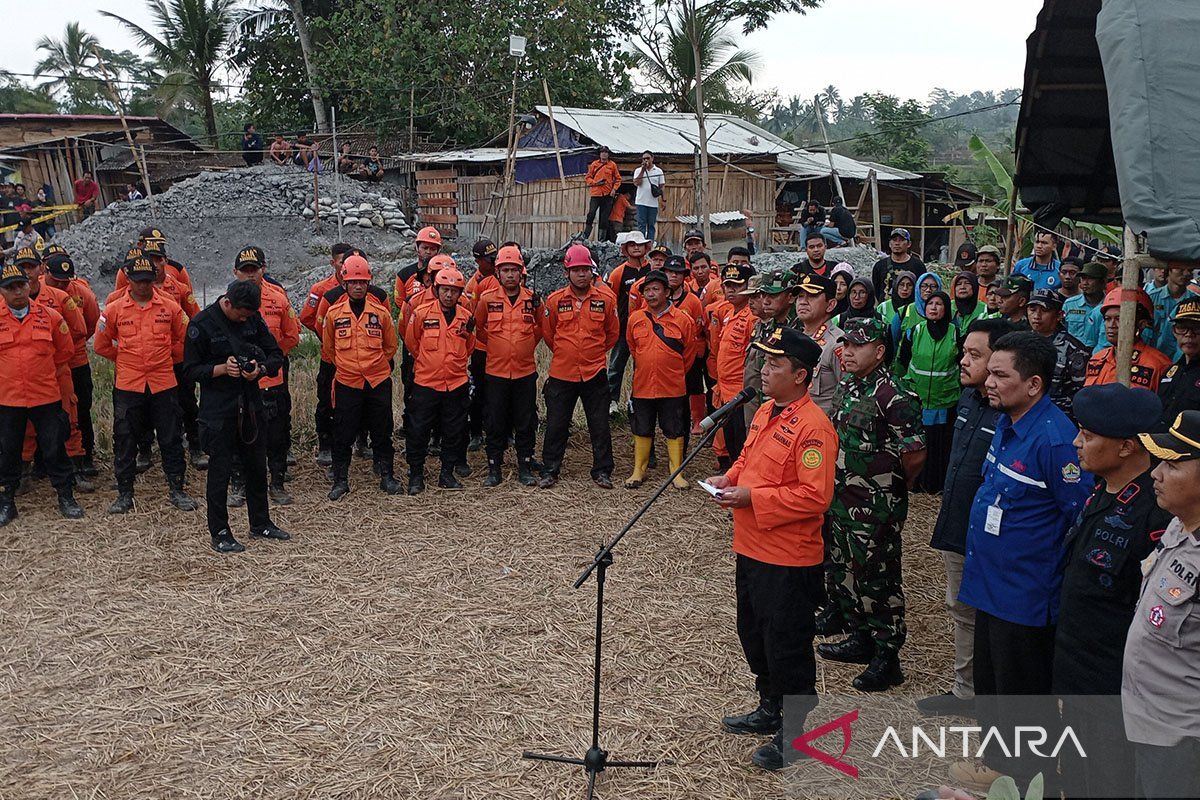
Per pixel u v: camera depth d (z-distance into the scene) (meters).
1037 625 3.62
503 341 7.95
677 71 28.28
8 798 3.99
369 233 20.91
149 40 31.11
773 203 19.58
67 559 6.52
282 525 7.19
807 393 4.12
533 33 24.95
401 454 9.07
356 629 5.55
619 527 7.19
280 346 7.77
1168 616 2.72
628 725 4.55
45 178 25.09
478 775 4.17
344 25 25.89
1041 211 6.10
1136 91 3.70
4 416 7.04
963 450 4.28
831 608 5.38
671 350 7.88
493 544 6.83
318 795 4.03
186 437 8.62
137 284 7.27
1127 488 3.12
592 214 16.52
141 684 4.94
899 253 9.54
